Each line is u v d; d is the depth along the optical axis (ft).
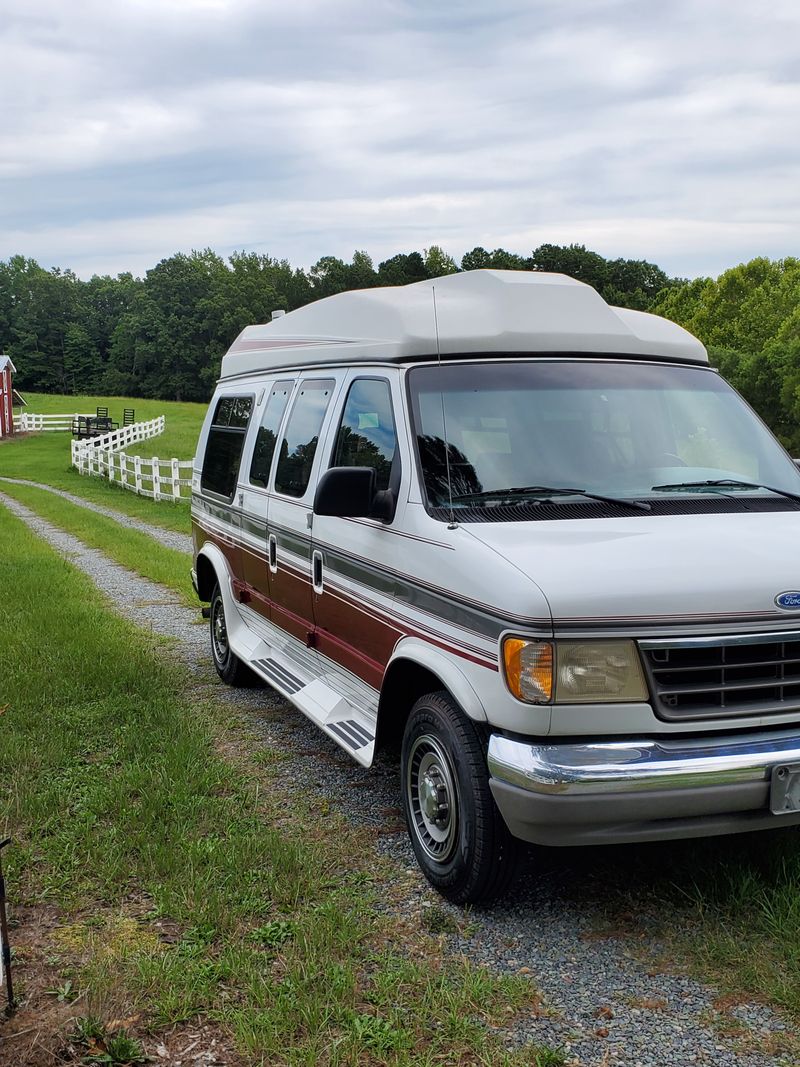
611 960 11.52
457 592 12.62
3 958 10.35
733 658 11.64
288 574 19.48
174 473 83.05
